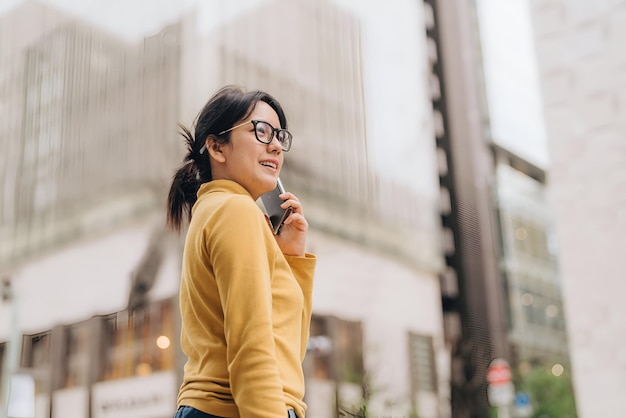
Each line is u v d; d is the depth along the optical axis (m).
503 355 21.33
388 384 16.34
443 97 23.14
